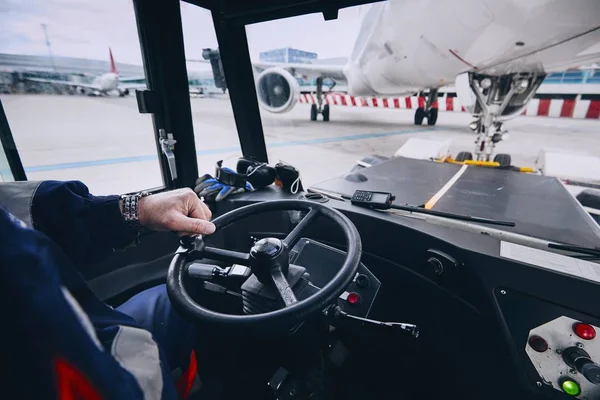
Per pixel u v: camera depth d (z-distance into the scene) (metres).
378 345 1.15
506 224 0.96
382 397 1.08
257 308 0.71
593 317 0.67
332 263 0.97
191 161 1.61
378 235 1.09
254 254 0.69
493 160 2.49
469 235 0.92
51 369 0.35
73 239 0.68
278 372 0.82
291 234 0.86
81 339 0.36
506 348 0.77
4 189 0.61
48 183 0.66
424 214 1.07
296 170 1.40
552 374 0.71
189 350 0.91
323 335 0.84
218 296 1.14
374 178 1.47
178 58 1.40
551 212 1.06
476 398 0.93
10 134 1.15
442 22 2.11
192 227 0.75
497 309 0.78
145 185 1.57
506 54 2.20
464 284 0.88
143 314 0.87
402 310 1.11
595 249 0.80
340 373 1.07
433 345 1.05
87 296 0.48
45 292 0.35
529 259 0.78
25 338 0.34
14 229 0.36
